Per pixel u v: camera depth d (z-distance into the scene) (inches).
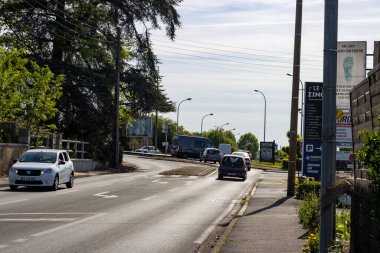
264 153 3373.5
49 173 1007.0
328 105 305.4
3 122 1413.6
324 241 310.0
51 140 1606.8
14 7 1937.7
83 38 2042.3
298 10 1013.2
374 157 227.1
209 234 565.0
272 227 587.5
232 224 618.2
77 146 1868.8
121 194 1002.7
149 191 1096.2
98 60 2135.8
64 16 2016.5
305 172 1172.5
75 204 795.4
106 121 1990.7
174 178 1572.3
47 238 491.5
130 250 450.6
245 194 1128.2
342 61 671.8
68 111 1943.9
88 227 573.3
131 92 2133.4
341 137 839.7
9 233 511.8
